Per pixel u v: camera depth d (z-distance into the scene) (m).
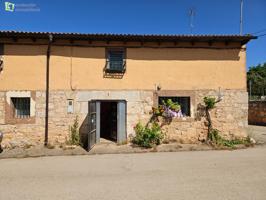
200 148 9.52
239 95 10.72
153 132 9.83
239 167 6.82
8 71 9.91
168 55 10.58
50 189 5.18
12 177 6.07
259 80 44.28
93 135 9.88
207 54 10.71
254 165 7.04
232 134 10.63
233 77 10.75
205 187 5.20
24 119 9.88
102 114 12.20
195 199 4.56
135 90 10.42
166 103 10.47
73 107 10.15
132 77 10.43
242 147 9.80
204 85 10.66
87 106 10.22
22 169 6.82
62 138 10.05
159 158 8.03
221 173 6.24
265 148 9.68
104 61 10.33
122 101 10.38
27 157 8.31
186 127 10.52
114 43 10.37
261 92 39.81
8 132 9.79
